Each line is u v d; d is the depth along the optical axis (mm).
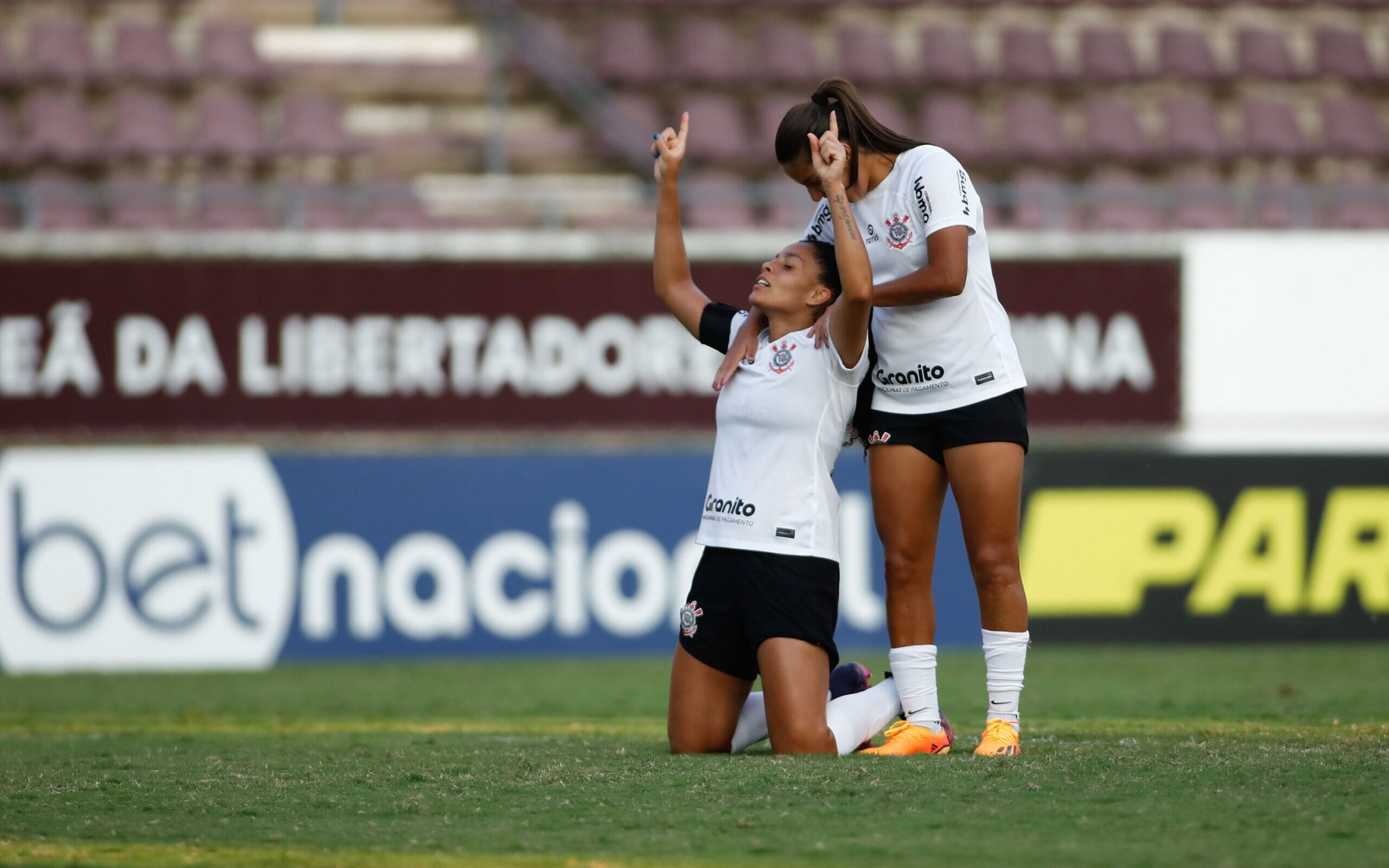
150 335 26984
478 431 27750
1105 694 20219
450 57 41656
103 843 9297
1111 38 42812
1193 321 28797
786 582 11984
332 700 20641
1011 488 12117
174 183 37750
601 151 39812
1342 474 28281
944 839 8984
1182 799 10086
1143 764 11555
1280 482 28188
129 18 40531
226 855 8906
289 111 39469
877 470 12500
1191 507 27984
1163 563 27938
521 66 40969
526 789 10930
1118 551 27828
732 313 13031
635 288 28062
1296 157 40656
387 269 27562
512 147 39500
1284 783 10672
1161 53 42625
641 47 41844
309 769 12320
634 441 28031
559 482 26938
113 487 25734
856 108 12258
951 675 23141
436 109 40438
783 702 12023
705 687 12430
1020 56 42500
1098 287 28703
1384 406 28969
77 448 25734
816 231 13023
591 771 11641
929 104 41219
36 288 26703
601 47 41781
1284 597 28109
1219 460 28062
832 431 12180
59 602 25531
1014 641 12312
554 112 40594
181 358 27047
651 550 27125
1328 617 28172
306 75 40219
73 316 26797
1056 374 28625
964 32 42875
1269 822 9320
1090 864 8297
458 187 34344
